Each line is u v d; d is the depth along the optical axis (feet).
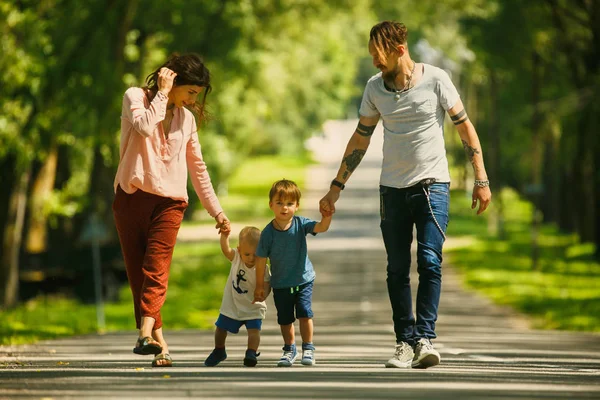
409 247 72.84
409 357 71.92
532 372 70.64
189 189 451.53
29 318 188.44
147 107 67.72
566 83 376.07
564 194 519.19
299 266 72.74
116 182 68.08
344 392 54.90
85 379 61.52
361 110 73.56
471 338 134.62
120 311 223.71
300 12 364.79
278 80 467.93
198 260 383.86
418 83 71.41
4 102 201.57
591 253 390.21
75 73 241.76
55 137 237.45
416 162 71.67
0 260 235.81
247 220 577.43
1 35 194.49
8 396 53.83
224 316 73.41
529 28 345.10
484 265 357.82
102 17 254.27
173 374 64.49
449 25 414.82
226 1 325.01
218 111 367.86
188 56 68.44
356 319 196.34
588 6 324.39
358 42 631.15
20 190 237.45
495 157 456.45
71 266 255.91
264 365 74.69
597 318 197.98
